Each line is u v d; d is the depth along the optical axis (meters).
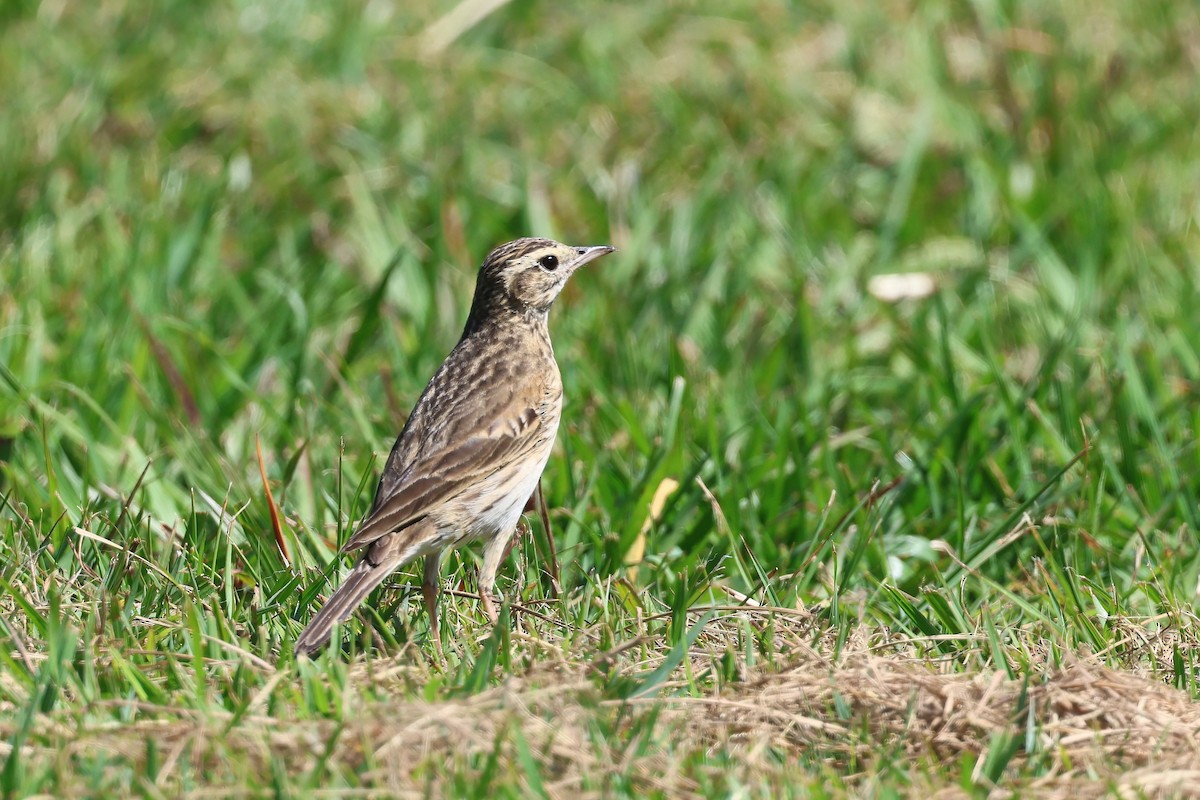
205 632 9.11
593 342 13.89
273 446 12.50
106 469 11.90
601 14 20.84
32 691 8.15
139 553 10.06
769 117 18.59
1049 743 8.06
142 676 8.27
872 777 7.58
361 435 12.41
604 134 18.25
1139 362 13.83
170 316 14.38
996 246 16.48
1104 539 11.18
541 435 10.16
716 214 16.41
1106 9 20.67
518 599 9.84
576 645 9.14
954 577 10.60
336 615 8.80
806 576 10.29
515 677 8.35
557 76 19.33
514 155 17.73
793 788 7.51
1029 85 19.02
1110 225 16.00
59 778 7.29
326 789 7.27
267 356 13.62
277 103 18.25
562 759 7.65
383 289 13.65
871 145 18.19
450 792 7.25
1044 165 17.62
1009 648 9.21
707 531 11.07
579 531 10.95
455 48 20.08
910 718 8.17
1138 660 9.12
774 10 20.98
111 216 15.45
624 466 11.88
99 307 14.12
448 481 9.60
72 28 20.17
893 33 20.31
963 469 11.79
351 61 19.23
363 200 15.98
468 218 16.52
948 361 12.83
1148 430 12.45
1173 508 11.43
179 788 7.32
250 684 8.42
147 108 18.25
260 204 16.73
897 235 16.42
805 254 15.77
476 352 10.37
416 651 8.80
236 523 10.77
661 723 8.09
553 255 10.63
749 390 13.37
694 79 19.34
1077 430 12.02
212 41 19.69
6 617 9.05
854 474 12.05
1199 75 19.50
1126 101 18.83
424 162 17.55
